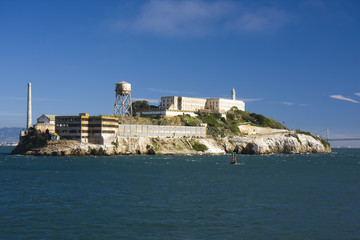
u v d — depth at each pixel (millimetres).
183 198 93062
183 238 62562
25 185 112000
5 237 62031
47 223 69812
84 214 76250
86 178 128500
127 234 64188
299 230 67000
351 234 64938
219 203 87562
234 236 63750
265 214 77562
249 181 124812
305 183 121000
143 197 93812
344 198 94438
